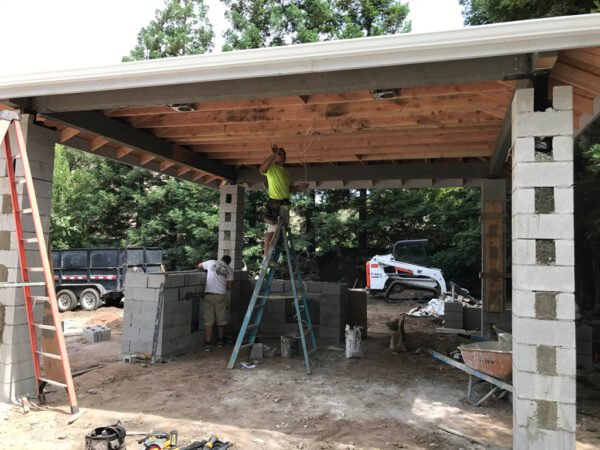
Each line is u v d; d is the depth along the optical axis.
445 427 4.16
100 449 3.38
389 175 8.16
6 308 4.66
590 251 10.63
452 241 17.44
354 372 6.11
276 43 17.28
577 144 8.93
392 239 18.70
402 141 6.61
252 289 9.09
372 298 15.37
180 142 7.10
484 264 7.64
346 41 3.49
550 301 3.39
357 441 3.84
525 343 3.42
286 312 8.66
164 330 6.57
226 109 5.15
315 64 3.66
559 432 3.32
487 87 4.34
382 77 3.90
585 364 6.47
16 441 3.75
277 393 5.14
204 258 17.11
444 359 5.39
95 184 18.92
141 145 6.39
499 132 5.94
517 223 3.50
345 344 7.70
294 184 8.01
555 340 3.36
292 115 5.46
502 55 3.37
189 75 3.96
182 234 17.88
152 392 5.13
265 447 3.68
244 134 6.39
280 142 7.01
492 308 7.57
